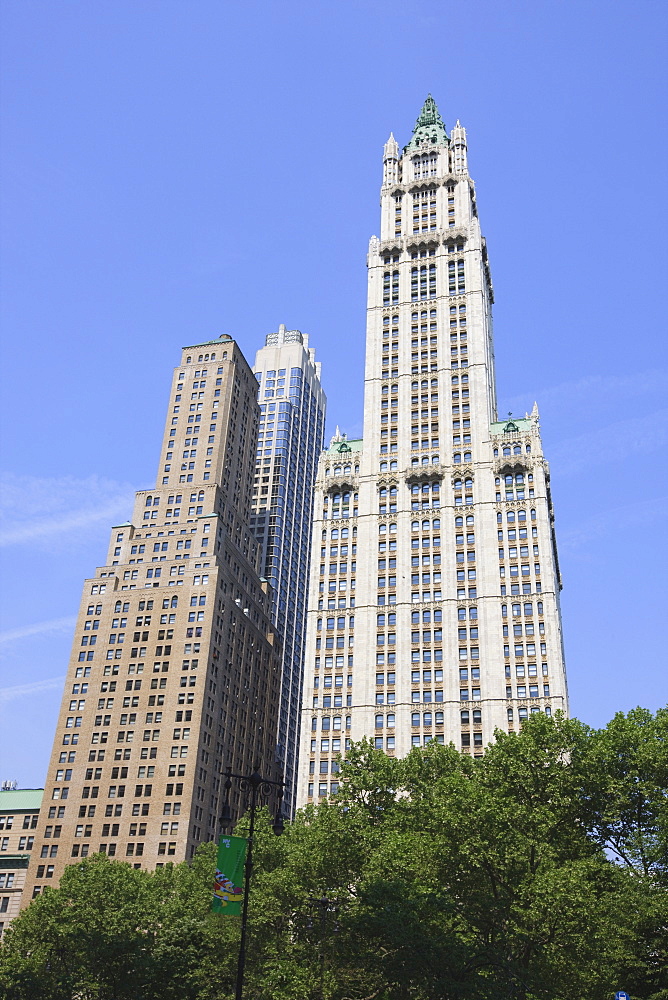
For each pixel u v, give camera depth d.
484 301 169.50
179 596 170.75
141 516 190.38
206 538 179.38
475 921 57.00
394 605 139.75
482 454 148.38
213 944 73.69
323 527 151.25
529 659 129.62
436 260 172.12
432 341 163.38
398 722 129.75
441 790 66.31
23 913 92.38
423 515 145.88
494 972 55.84
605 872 60.44
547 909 53.09
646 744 66.31
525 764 67.06
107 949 79.31
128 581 177.25
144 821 148.25
